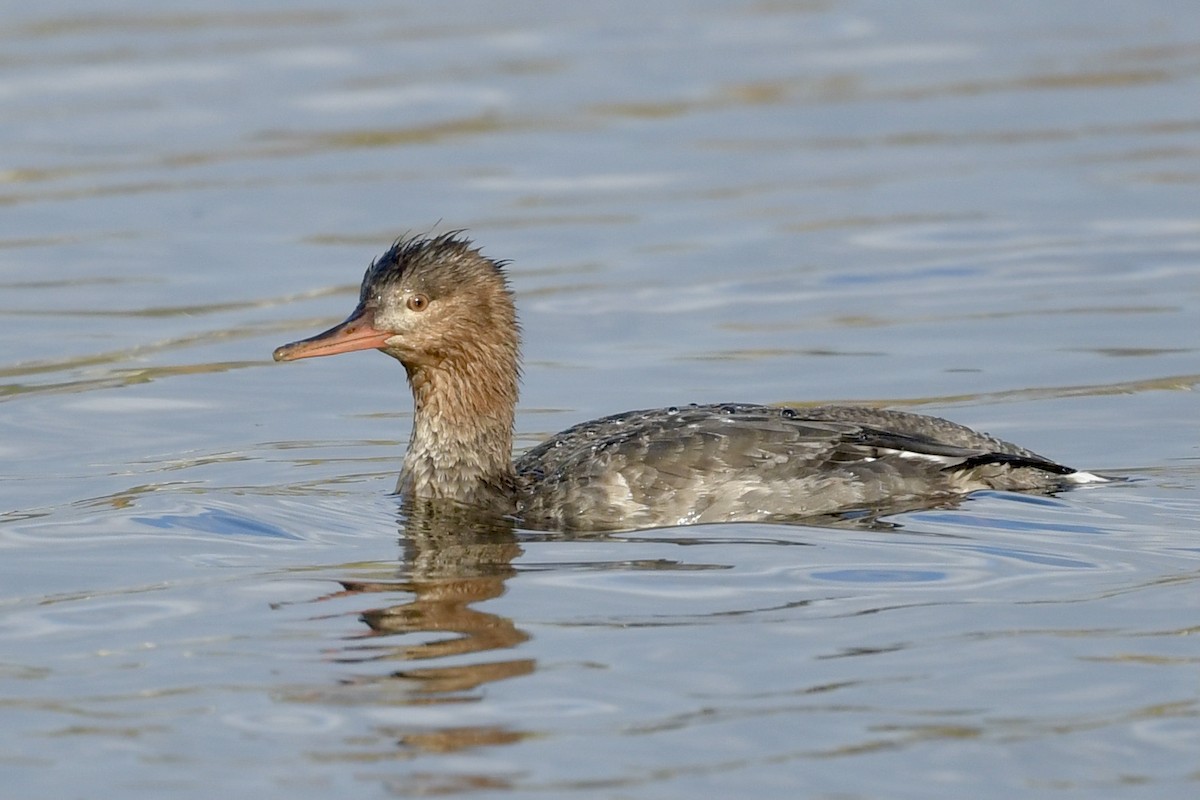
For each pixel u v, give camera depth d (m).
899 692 10.07
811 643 10.83
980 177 25.78
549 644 10.88
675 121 28.92
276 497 14.66
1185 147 26.86
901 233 23.42
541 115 29.06
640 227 23.75
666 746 9.42
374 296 14.82
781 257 22.56
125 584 12.29
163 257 22.86
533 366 18.89
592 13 36.09
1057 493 14.09
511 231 23.64
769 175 26.12
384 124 28.36
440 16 35.44
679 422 14.37
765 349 19.23
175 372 18.89
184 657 10.77
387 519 14.03
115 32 33.69
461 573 12.41
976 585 11.91
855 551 12.70
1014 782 9.02
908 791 8.94
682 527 13.51
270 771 9.20
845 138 27.92
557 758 9.28
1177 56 32.19
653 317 20.45
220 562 12.80
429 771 9.18
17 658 10.81
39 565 12.78
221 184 25.72
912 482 13.90
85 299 21.33
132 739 9.60
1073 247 22.62
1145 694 10.02
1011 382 17.84
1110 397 17.20
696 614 11.41
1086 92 30.12
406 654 10.74
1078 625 11.10
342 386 18.62
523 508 14.16
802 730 9.59
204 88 30.14
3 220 24.20
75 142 27.44
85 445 16.47
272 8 35.78
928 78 31.22
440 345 14.62
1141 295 20.66
